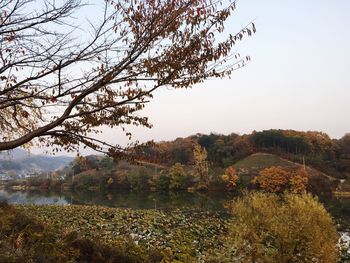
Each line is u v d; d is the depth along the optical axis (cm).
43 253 750
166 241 1673
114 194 7900
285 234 1326
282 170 8444
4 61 520
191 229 2206
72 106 514
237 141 12962
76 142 552
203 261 1309
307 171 9150
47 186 10156
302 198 1426
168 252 1220
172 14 516
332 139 13525
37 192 9019
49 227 1049
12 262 638
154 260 1034
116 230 1873
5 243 728
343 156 12188
